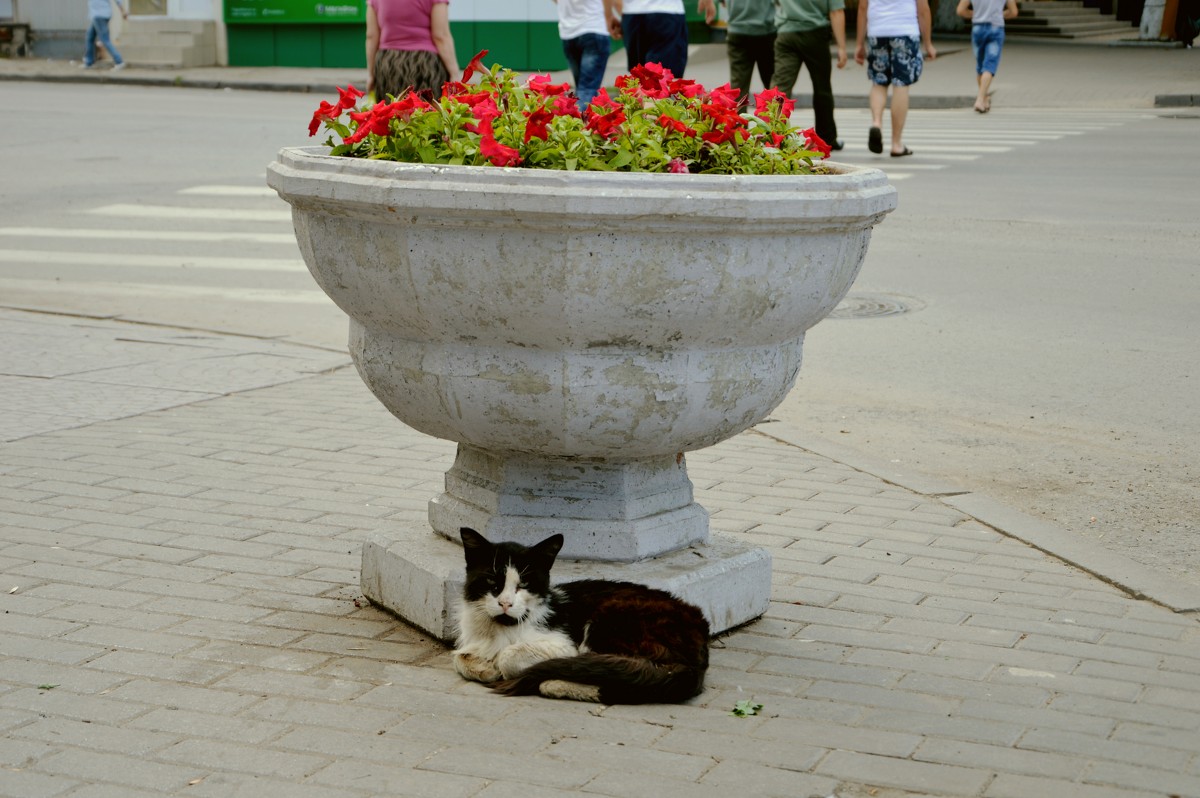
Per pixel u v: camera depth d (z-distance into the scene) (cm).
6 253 1169
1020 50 3194
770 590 461
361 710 378
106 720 369
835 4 1633
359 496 585
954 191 1426
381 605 458
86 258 1152
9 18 3428
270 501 575
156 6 3200
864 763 353
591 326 383
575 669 382
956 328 914
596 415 398
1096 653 432
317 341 900
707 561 443
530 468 438
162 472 612
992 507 581
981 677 413
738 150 429
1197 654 433
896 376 809
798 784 340
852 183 392
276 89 2839
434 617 427
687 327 389
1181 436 694
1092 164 1616
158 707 378
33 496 572
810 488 608
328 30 3153
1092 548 531
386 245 391
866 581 496
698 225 371
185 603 460
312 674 403
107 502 568
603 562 435
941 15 3562
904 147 1702
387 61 1095
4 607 451
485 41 2938
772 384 421
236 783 335
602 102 443
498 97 441
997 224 1249
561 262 372
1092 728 378
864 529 554
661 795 332
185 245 1207
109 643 423
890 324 927
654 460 445
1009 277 1053
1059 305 968
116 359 838
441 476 617
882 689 402
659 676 382
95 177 1564
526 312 381
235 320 955
